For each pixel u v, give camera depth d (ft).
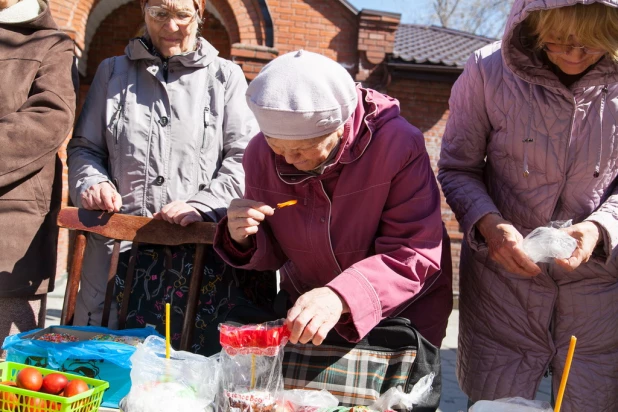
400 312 6.29
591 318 6.81
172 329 7.42
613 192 6.67
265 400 4.96
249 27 25.43
